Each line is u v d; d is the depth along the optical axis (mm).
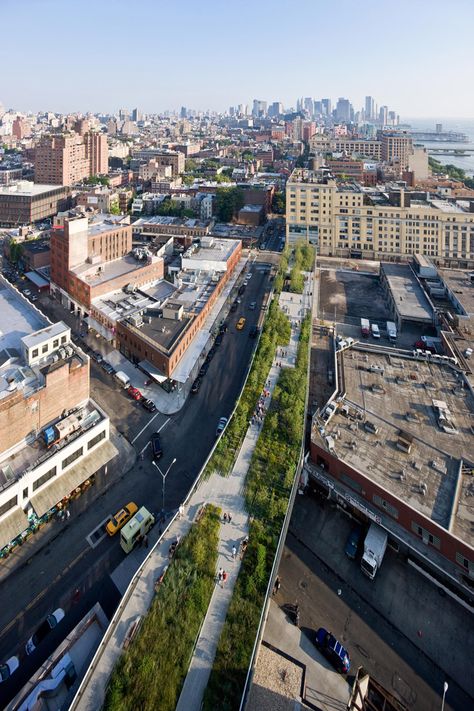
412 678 51625
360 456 72500
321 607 58531
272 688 48156
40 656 51344
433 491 66000
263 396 88938
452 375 96500
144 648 46062
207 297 131750
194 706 42219
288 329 117438
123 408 93375
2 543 60844
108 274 135250
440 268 164125
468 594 57938
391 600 59844
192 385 100375
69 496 72000
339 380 93125
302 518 71562
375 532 66188
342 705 48094
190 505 64188
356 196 195750
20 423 68938
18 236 197750
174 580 52844
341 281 174000
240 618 49344
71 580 60250
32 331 87938
